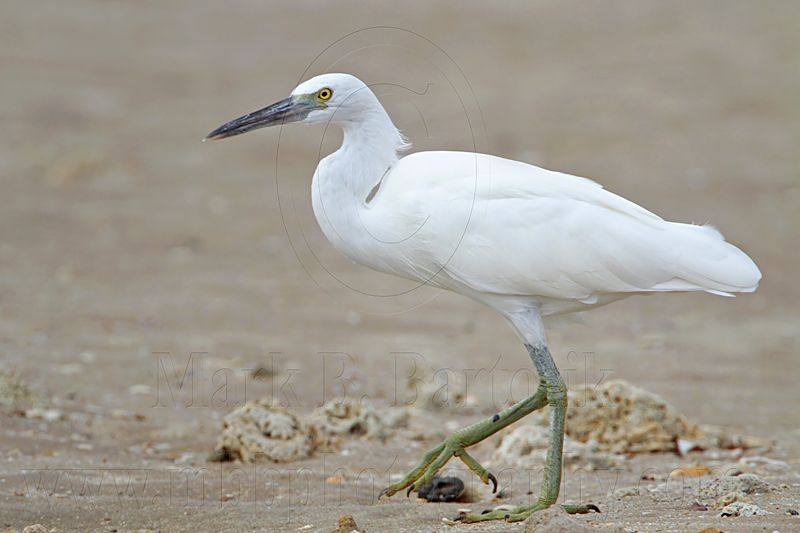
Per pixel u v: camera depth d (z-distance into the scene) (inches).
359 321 646.5
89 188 949.2
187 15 1599.4
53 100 1200.2
